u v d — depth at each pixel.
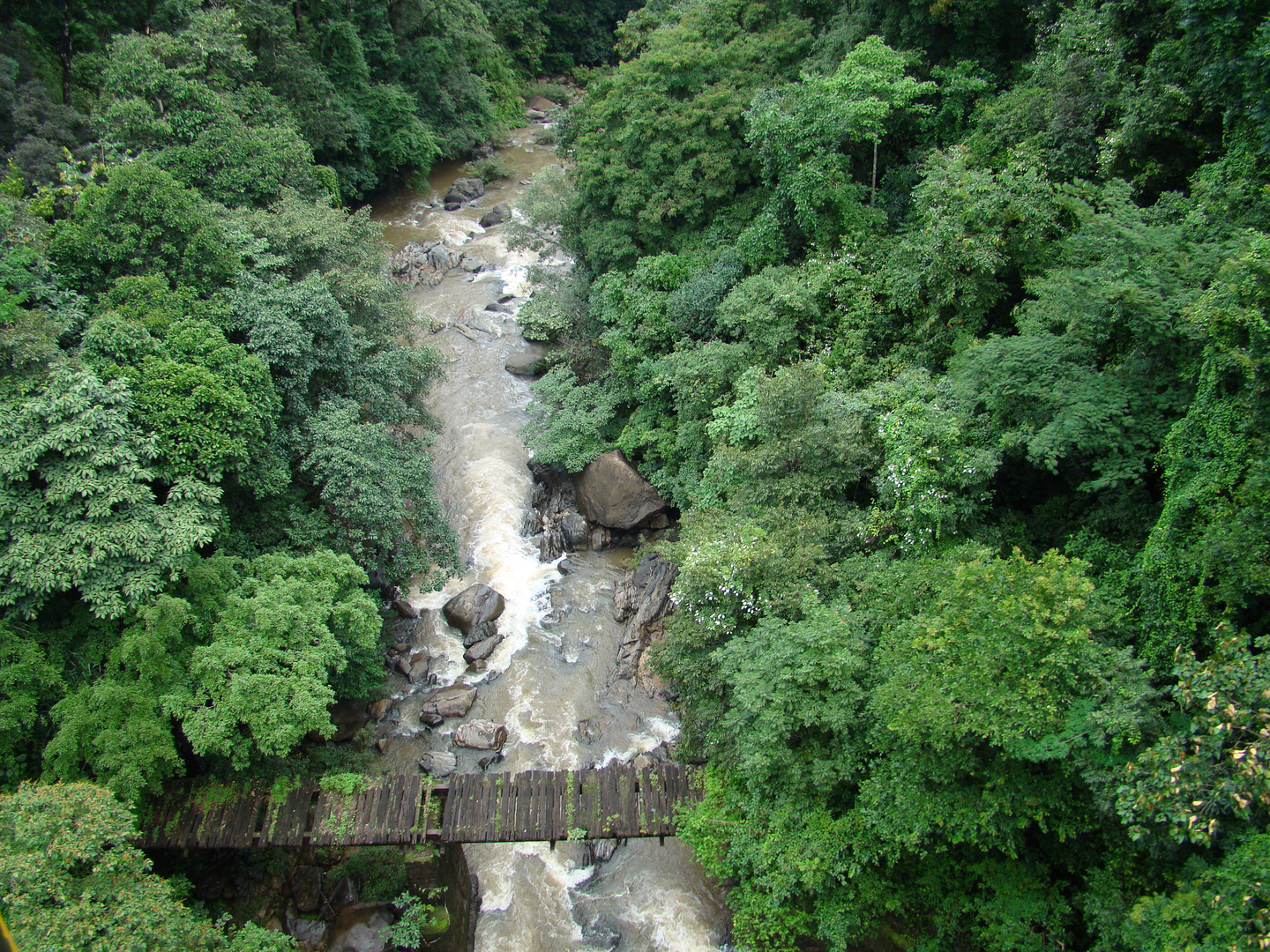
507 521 29.84
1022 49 29.30
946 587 15.53
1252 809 11.26
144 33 39.31
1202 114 19.33
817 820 15.40
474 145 58.75
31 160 30.20
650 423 29.80
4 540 16.89
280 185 30.34
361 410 25.31
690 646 18.88
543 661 24.86
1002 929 14.15
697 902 18.97
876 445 20.89
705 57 32.56
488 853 19.95
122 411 18.30
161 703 16.75
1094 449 16.55
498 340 38.50
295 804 18.12
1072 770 12.91
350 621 19.64
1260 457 13.12
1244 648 11.82
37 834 13.41
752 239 28.55
